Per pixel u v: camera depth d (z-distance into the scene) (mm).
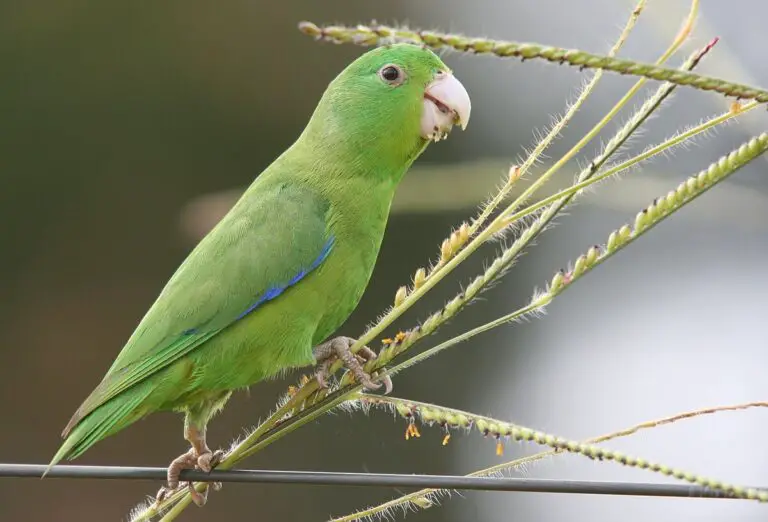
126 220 14211
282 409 6027
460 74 13852
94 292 14062
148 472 5906
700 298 13508
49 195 14172
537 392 13289
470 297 5258
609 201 6348
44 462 13664
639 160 4691
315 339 7559
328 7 14430
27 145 14141
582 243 13703
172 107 14305
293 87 14359
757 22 10320
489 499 12898
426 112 7535
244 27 14359
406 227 13383
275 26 14359
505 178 7273
